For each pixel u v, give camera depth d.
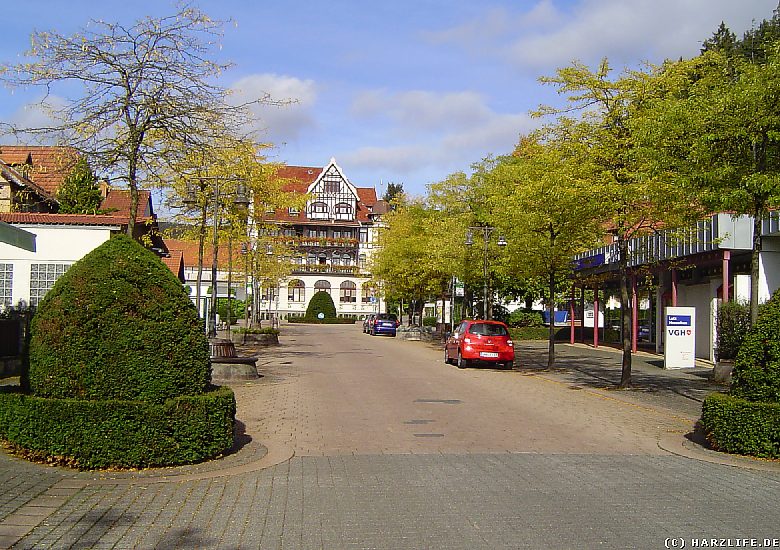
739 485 8.46
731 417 10.20
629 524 6.82
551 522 6.86
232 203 27.23
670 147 14.39
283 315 89.31
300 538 6.35
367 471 9.14
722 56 17.06
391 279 49.53
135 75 16.55
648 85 18.17
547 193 19.94
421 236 45.34
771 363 10.18
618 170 18.09
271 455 10.09
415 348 38.81
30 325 9.38
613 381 21.69
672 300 27.50
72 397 8.87
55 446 8.62
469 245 32.56
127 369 8.95
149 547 6.08
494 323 26.27
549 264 24.89
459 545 6.17
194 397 9.23
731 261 26.95
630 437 12.05
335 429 12.54
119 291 9.16
